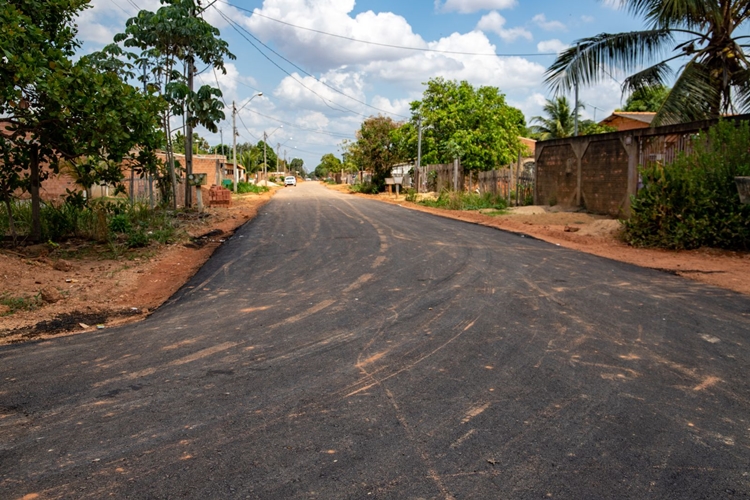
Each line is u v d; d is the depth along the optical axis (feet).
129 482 9.50
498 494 9.05
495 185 81.41
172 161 62.90
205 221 57.77
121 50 53.62
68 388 13.84
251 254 36.14
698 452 10.40
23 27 33.06
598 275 27.40
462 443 10.75
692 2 44.27
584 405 12.47
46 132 35.53
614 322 19.10
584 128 140.87
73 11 40.78
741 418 11.84
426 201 90.58
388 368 14.90
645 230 37.78
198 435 11.22
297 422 11.75
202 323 19.86
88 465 10.10
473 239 41.52
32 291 24.97
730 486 9.29
